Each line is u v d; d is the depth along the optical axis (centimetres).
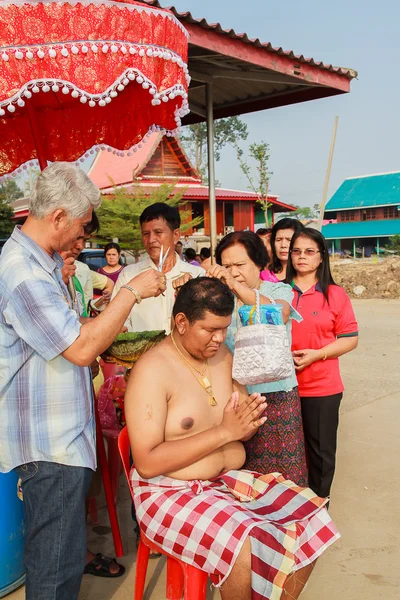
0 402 216
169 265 345
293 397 281
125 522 362
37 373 213
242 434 227
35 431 213
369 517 369
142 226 341
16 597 279
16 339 211
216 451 242
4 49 232
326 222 4931
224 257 288
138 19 248
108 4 239
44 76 236
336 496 398
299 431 282
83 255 1059
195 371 243
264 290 292
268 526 216
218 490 239
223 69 537
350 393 662
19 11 230
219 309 224
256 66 512
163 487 232
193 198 2367
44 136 371
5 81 234
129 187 2202
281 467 278
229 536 210
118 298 218
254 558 208
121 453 250
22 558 284
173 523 220
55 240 216
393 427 539
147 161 2253
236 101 653
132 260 2022
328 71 566
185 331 232
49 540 218
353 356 884
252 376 243
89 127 374
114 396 333
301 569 225
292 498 239
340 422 557
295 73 530
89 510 359
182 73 277
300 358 331
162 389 231
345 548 333
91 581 300
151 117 347
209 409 242
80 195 211
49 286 208
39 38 233
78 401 220
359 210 4738
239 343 247
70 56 237
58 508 217
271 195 2619
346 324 342
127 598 285
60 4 233
